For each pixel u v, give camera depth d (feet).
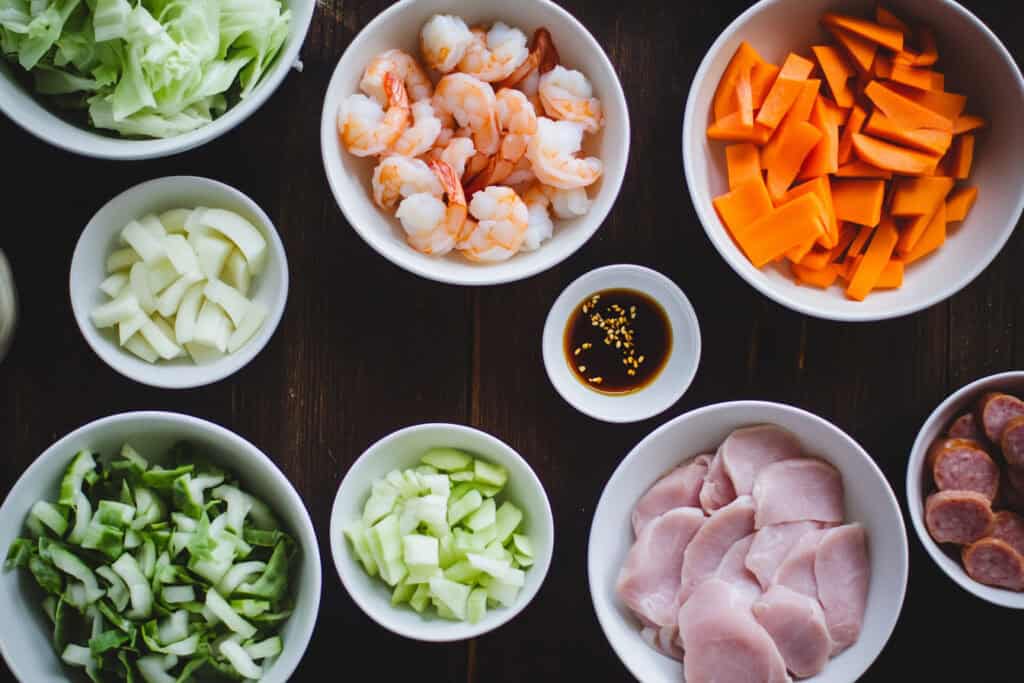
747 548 2.32
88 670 2.25
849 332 2.48
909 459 2.35
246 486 2.39
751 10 2.29
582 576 2.47
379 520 2.35
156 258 2.29
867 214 2.34
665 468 2.41
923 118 2.33
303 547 2.31
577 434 2.47
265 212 2.43
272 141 2.42
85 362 2.44
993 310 2.47
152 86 2.19
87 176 2.42
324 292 2.45
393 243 2.32
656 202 2.46
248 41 2.27
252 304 2.33
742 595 2.29
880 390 2.48
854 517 2.36
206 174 2.43
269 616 2.29
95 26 2.15
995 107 2.35
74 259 2.27
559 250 2.31
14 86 2.20
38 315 2.43
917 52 2.37
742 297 2.47
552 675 2.48
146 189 2.30
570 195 2.31
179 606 2.27
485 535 2.34
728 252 2.30
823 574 2.31
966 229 2.39
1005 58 2.30
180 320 2.30
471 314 2.47
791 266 2.40
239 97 2.32
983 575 2.33
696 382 2.48
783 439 2.36
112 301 2.31
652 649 2.35
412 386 2.46
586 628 2.47
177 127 2.24
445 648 2.48
